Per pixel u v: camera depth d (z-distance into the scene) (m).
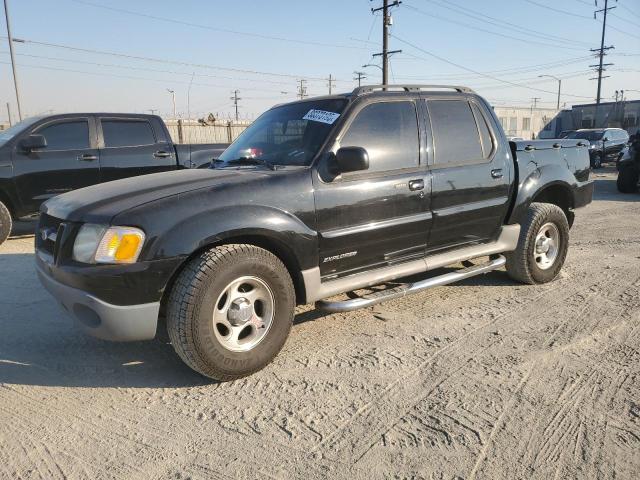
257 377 3.40
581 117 39.06
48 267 3.28
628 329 4.11
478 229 4.68
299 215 3.51
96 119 8.20
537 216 5.02
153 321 3.10
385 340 3.96
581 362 3.55
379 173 3.92
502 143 4.79
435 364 3.54
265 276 3.35
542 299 4.86
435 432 2.75
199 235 3.11
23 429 2.85
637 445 2.62
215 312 3.20
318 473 2.45
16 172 7.45
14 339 4.09
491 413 2.93
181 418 2.94
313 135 3.86
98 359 3.73
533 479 2.38
